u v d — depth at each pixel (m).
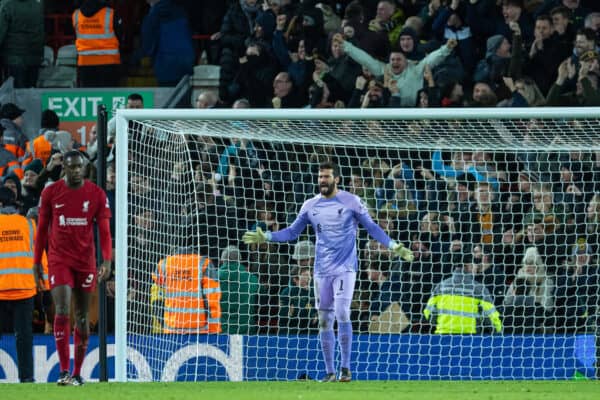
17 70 60.91
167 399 26.73
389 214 45.25
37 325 47.28
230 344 40.25
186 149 47.06
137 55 63.03
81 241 33.56
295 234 35.69
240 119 39.22
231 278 41.97
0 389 31.36
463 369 39.56
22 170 55.16
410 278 43.00
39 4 61.25
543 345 39.38
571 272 43.72
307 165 47.66
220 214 46.47
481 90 48.88
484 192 44.72
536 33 51.59
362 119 39.16
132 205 44.00
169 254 43.38
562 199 44.81
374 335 39.84
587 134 45.84
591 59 48.78
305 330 44.03
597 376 39.09
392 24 56.00
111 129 49.25
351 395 28.34
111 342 41.47
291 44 54.75
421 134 45.03
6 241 41.00
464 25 53.44
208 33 63.41
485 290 41.28
